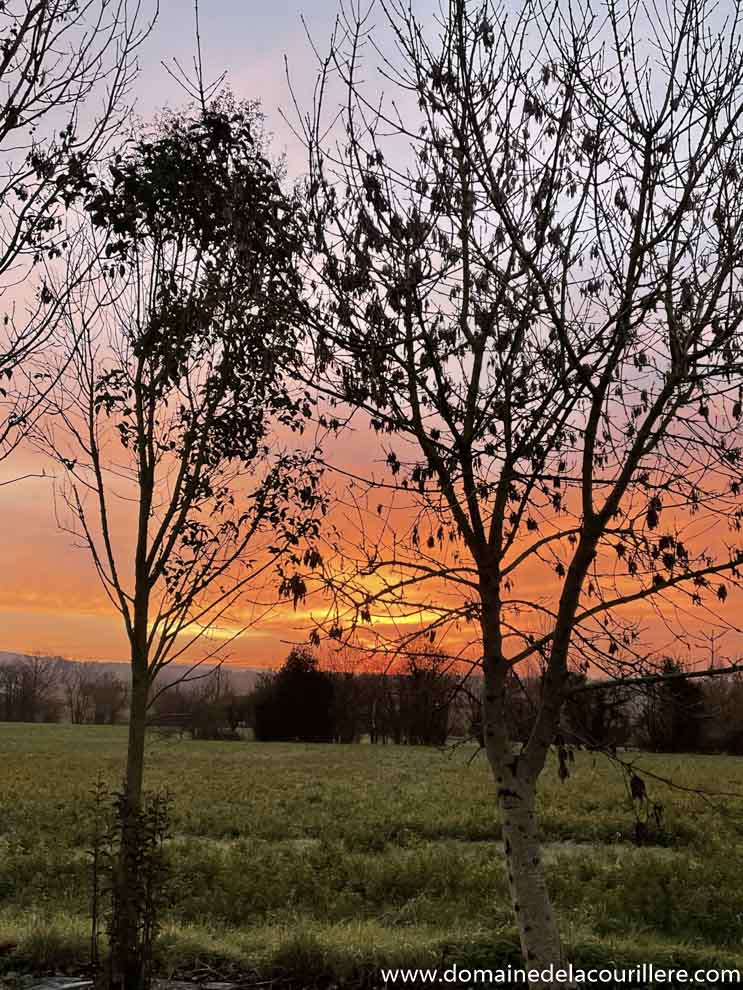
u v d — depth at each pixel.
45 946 8.14
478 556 5.03
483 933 8.48
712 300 4.63
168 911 10.29
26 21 6.11
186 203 7.15
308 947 8.07
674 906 10.10
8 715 89.50
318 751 45.75
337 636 4.86
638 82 4.98
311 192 4.92
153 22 6.95
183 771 32.03
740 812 18.84
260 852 14.04
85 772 30.69
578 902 10.59
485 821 17.81
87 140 6.86
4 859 13.41
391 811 19.83
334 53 5.09
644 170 4.80
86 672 93.25
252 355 7.31
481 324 4.88
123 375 7.95
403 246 4.73
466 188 4.91
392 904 10.97
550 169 4.95
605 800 21.02
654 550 4.82
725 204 4.79
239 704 59.78
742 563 4.54
